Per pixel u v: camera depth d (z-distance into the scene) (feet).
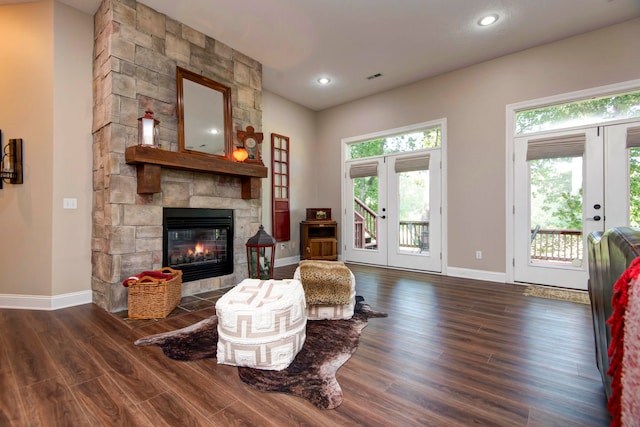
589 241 5.26
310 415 4.48
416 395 4.97
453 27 10.67
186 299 10.40
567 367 5.82
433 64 13.35
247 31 11.00
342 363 6.01
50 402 4.77
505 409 4.59
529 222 12.21
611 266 3.78
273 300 6.10
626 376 2.84
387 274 14.42
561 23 10.39
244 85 12.64
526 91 12.10
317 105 18.38
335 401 4.81
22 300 9.34
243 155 12.04
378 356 6.30
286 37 11.38
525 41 11.53
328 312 8.46
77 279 9.76
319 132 19.12
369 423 4.30
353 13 9.94
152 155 8.86
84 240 9.90
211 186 11.52
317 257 16.96
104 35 9.25
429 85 14.69
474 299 10.32
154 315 8.55
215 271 11.73
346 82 15.19
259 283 7.14
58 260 9.40
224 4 9.50
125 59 9.10
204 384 5.29
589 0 9.20
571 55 11.19
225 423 4.30
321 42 11.70
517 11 9.77
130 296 8.47
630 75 10.18
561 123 11.60
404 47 12.00
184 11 9.87
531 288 11.68
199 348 6.66
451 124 14.03
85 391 5.06
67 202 9.58
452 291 11.35
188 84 10.57
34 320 8.31
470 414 4.49
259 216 13.42
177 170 10.44
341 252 18.22
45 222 9.32
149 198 9.68
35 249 9.36
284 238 16.83
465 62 13.19
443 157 14.24
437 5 9.52
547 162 11.90
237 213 12.49
